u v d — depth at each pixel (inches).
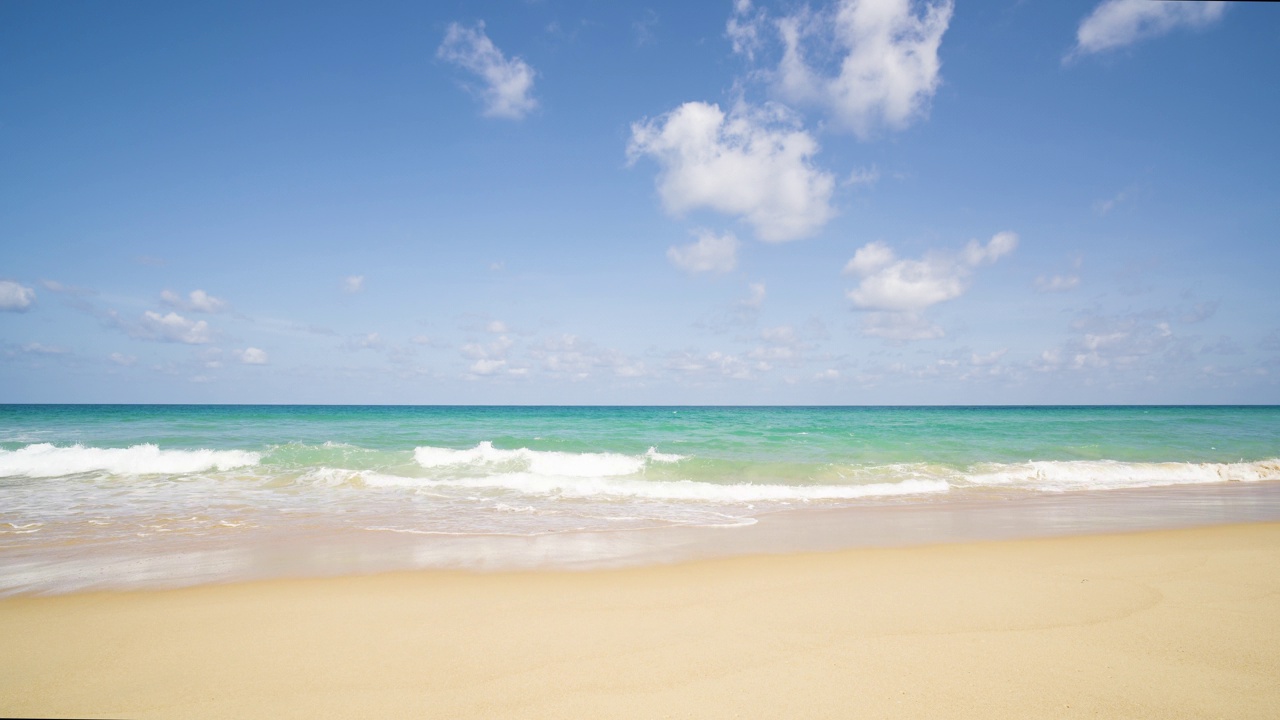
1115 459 809.5
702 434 1074.1
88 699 163.5
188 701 161.9
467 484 582.2
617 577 280.5
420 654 191.5
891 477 647.8
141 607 238.7
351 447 773.3
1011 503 512.7
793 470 680.4
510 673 177.3
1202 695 161.6
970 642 198.2
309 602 243.9
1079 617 221.0
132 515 438.9
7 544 350.9
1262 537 366.0
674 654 190.1
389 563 308.3
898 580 271.9
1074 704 156.8
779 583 268.4
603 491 552.7
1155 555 318.3
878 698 160.1
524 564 305.7
